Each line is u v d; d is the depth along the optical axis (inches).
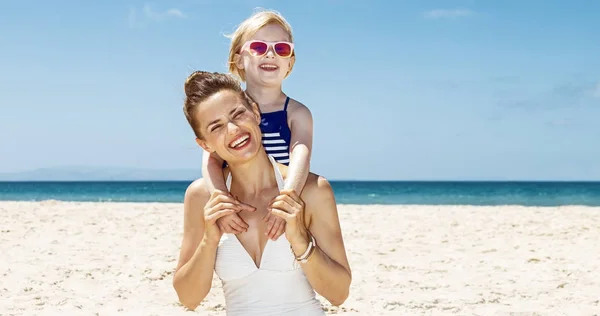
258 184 117.2
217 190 112.0
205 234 111.2
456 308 237.0
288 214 106.8
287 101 162.4
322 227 118.3
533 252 383.6
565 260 352.2
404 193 2268.7
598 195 1931.6
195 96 112.0
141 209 722.2
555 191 2527.1
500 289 272.8
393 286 278.8
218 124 110.7
